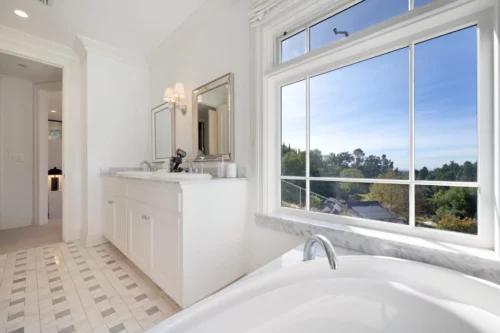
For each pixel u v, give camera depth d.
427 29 1.06
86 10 2.01
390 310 0.81
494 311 0.69
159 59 2.81
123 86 2.83
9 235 2.91
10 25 2.22
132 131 2.90
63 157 2.66
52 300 1.51
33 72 3.07
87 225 2.53
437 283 0.82
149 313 1.39
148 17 2.12
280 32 1.65
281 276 0.89
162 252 1.54
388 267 0.92
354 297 0.85
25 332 1.22
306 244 1.00
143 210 1.76
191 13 2.07
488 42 0.92
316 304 0.83
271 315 0.78
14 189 3.30
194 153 2.26
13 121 3.30
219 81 1.96
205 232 1.48
